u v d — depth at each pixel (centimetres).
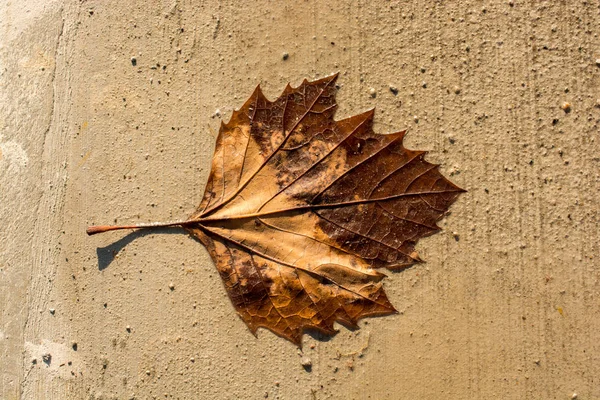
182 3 53
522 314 51
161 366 52
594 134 51
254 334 51
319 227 51
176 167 52
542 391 50
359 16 52
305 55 52
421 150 51
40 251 53
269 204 51
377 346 51
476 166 51
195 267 52
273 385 51
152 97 53
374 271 51
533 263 51
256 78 52
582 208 51
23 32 54
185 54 52
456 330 51
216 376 51
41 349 53
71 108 53
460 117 51
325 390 51
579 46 51
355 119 51
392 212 51
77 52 53
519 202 51
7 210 53
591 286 50
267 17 52
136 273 52
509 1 51
